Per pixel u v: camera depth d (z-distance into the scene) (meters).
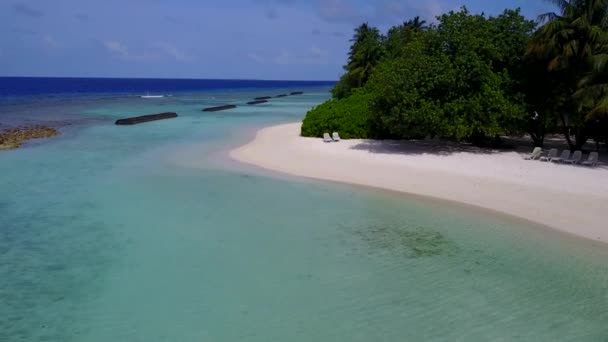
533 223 12.58
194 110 53.19
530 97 22.72
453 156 21.44
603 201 14.04
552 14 20.91
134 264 10.10
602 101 18.03
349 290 9.05
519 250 10.90
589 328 7.74
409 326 7.79
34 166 19.75
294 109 56.47
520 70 22.88
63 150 23.80
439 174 17.80
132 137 28.67
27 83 182.00
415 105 21.83
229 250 10.93
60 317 8.02
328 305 8.47
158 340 7.36
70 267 9.93
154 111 51.09
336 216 13.47
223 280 9.41
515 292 8.95
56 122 37.81
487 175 17.47
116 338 7.41
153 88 155.25
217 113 48.84
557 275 9.62
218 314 8.14
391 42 52.72
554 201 14.19
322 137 28.00
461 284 9.28
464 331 7.64
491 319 8.02
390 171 18.48
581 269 9.88
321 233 12.12
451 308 8.38
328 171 18.73
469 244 11.33
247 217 13.30
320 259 10.48
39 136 28.53
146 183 16.97
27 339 7.36
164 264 10.12
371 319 8.01
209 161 20.86
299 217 13.36
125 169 19.23
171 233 11.98
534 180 16.58
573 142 26.86
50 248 10.91
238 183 17.06
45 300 8.57
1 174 18.23
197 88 167.88
